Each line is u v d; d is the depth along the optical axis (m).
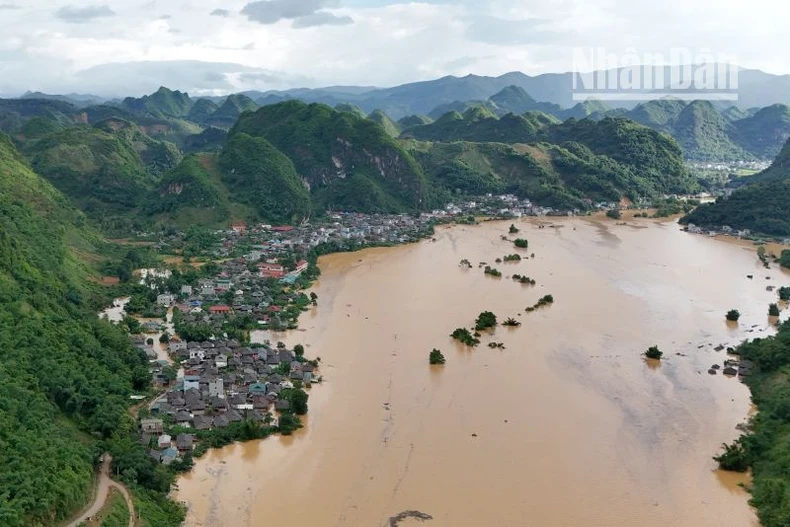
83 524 85.12
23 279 144.25
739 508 99.94
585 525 95.31
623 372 149.88
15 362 110.50
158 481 99.62
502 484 105.00
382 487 103.69
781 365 143.50
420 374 147.12
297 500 100.12
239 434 118.31
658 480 107.12
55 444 95.44
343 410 129.50
